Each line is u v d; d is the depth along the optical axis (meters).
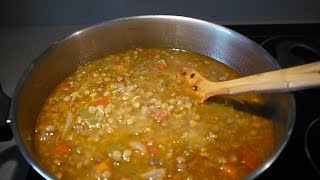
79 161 0.25
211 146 0.26
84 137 0.26
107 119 0.27
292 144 0.25
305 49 0.33
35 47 0.36
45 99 0.29
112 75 0.32
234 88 0.26
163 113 0.28
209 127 0.27
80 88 0.30
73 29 0.37
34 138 0.26
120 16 0.37
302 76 0.21
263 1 0.38
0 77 0.33
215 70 0.32
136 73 0.32
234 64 0.32
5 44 0.36
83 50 0.31
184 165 0.24
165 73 0.32
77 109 0.28
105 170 0.24
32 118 0.27
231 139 0.26
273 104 0.27
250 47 0.29
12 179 0.25
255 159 0.25
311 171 0.24
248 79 0.25
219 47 0.32
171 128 0.27
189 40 0.33
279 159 0.24
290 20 0.39
